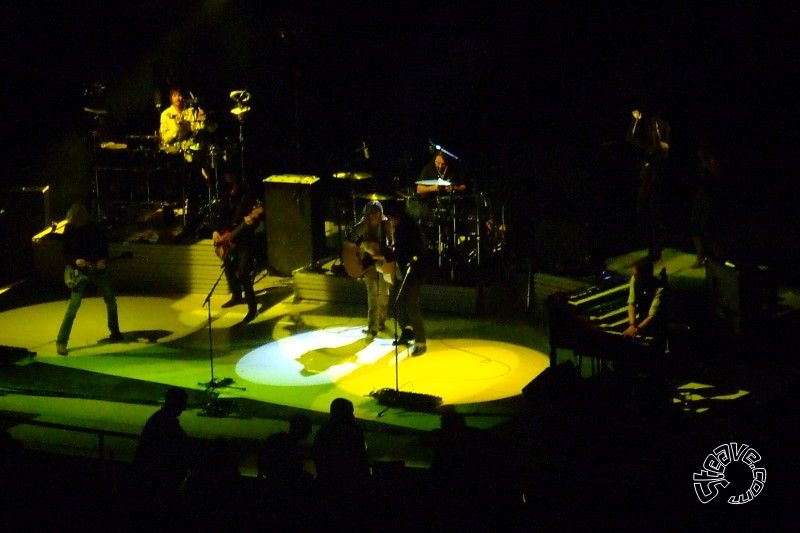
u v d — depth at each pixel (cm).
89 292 2159
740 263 1556
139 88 2559
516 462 1138
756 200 2119
